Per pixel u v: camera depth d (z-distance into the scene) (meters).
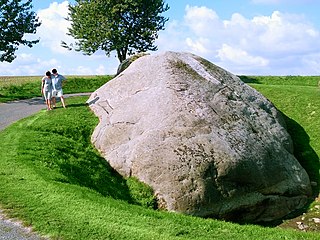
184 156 17.12
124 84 23.44
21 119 23.41
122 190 16.83
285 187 18.92
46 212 10.42
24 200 11.13
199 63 23.33
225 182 17.11
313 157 22.70
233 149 17.97
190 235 9.70
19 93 39.31
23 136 18.61
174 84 20.69
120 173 18.02
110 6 46.69
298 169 20.28
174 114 18.89
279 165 19.41
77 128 21.44
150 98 20.48
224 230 10.41
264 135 20.42
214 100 20.47
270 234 10.61
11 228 9.60
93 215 10.30
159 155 17.34
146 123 19.20
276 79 45.88
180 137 17.84
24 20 35.41
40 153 16.27
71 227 9.61
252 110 21.58
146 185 17.02
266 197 18.03
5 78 52.72
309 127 25.20
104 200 12.02
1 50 35.06
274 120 22.36
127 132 19.58
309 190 19.88
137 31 48.28
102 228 9.57
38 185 12.33
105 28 46.84
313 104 27.33
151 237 9.22
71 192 12.04
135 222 10.14
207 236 9.74
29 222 9.88
